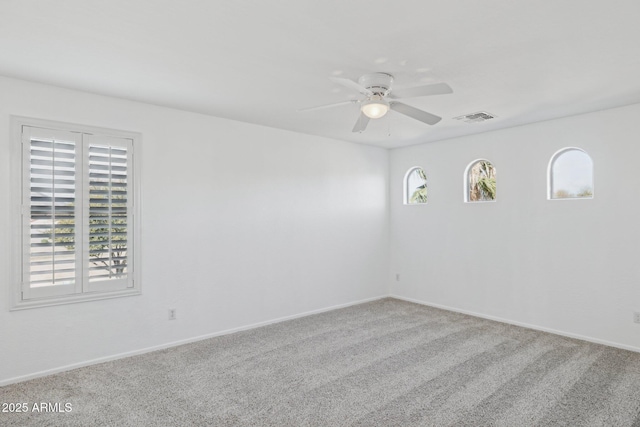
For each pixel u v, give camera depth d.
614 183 3.68
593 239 3.83
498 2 1.85
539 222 4.23
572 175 4.04
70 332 3.18
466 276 4.93
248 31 2.15
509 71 2.73
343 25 2.08
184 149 3.80
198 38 2.24
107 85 3.07
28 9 1.92
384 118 4.01
